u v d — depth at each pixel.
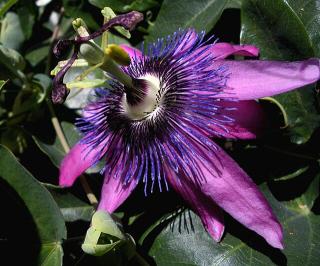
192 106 0.16
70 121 0.20
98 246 0.15
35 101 0.21
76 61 0.16
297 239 0.16
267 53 0.17
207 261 0.16
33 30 0.22
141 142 0.16
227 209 0.14
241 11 0.17
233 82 0.15
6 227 0.17
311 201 0.16
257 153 0.17
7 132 0.21
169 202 0.17
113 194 0.16
